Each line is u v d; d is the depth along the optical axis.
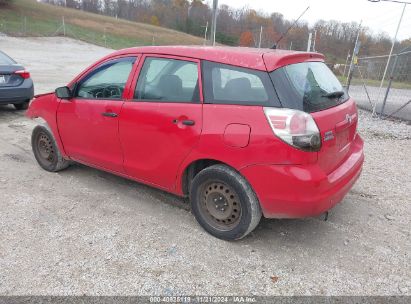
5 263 3.12
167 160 3.66
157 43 48.31
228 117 3.21
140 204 4.22
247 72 3.20
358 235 3.75
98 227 3.71
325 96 3.44
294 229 3.80
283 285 2.97
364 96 15.95
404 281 3.07
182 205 4.23
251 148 3.09
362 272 3.16
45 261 3.16
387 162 6.23
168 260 3.23
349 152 3.89
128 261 3.20
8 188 4.51
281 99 3.04
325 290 2.94
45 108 4.81
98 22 57.03
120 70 4.07
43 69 18.36
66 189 4.55
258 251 3.40
